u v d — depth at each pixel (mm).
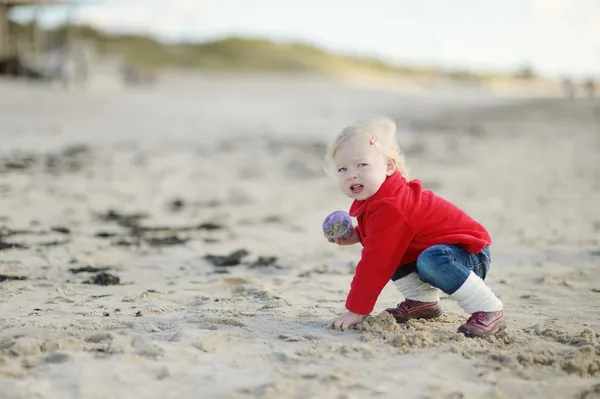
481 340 3393
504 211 8250
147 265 5441
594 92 53156
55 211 7754
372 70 144500
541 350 3273
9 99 28281
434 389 2801
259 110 32688
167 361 3064
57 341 3232
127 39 115938
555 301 4387
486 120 26750
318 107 36688
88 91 38656
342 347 3246
